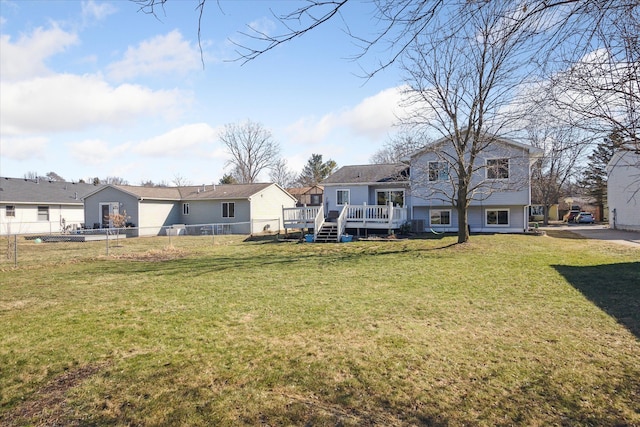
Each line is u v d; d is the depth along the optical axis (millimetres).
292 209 19219
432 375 3762
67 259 13008
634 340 4613
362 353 4336
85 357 4352
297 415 3094
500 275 8852
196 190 31125
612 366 3898
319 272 9828
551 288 7465
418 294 7156
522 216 20016
